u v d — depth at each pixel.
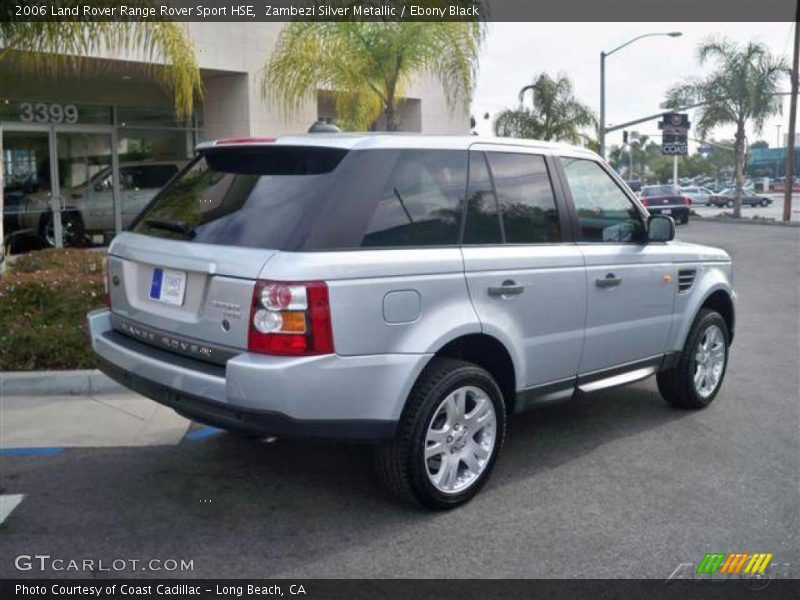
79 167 16.59
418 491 4.39
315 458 5.35
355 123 14.86
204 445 5.56
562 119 30.70
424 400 4.32
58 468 5.12
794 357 8.58
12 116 15.47
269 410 3.86
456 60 13.87
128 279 4.68
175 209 4.68
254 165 4.52
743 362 8.34
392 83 14.16
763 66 33.06
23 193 15.85
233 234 4.17
